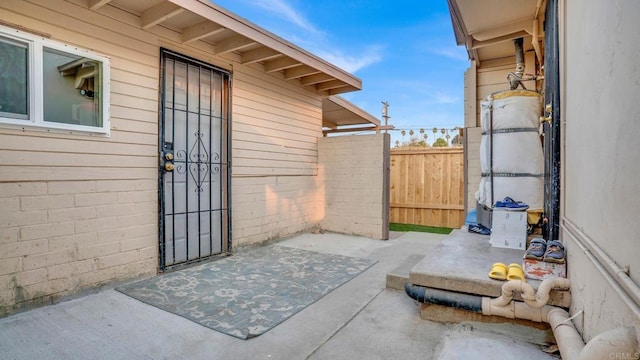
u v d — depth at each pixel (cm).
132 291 305
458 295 241
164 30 362
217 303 280
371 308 274
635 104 119
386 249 476
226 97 438
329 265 394
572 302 209
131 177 332
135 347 212
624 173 128
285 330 236
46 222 273
